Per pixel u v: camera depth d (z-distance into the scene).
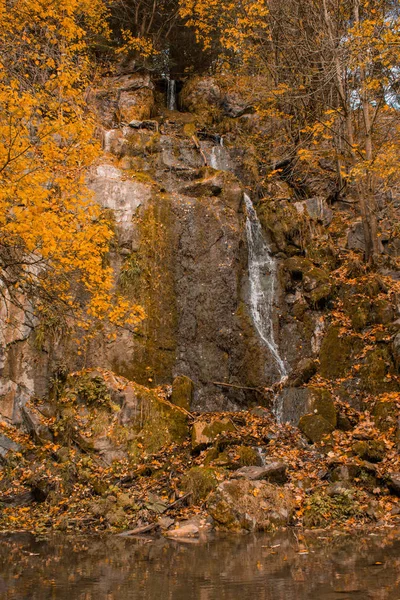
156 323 11.31
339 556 4.88
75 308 8.88
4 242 7.34
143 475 8.56
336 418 9.67
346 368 10.83
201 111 17.05
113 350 10.84
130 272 11.34
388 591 3.67
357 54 12.00
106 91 16.02
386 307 11.30
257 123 16.70
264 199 13.95
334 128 15.16
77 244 7.46
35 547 5.71
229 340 11.59
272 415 10.59
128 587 4.02
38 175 6.50
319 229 14.11
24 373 10.27
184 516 7.09
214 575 4.34
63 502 7.84
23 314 10.42
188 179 13.47
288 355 11.84
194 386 11.19
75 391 9.73
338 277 12.57
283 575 4.25
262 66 17.58
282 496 6.93
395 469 7.93
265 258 12.94
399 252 14.47
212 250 12.06
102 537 6.29
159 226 11.89
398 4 13.93
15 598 3.74
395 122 14.92
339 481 7.49
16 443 9.42
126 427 9.29
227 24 17.03
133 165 13.47
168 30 18.66
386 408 9.52
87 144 7.32
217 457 8.64
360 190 13.61
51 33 9.90
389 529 6.27
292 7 15.51
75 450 8.95
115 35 19.02
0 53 8.89
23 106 6.34
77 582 4.19
